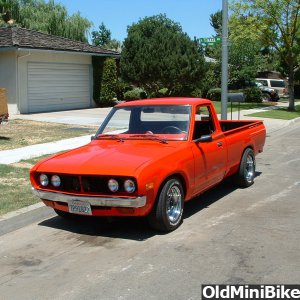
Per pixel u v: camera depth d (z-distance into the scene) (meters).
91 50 26.45
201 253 5.23
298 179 9.27
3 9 34.62
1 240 5.95
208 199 7.71
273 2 26.98
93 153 6.25
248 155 8.51
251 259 5.01
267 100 37.69
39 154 11.23
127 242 5.70
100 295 4.27
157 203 5.76
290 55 28.05
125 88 32.41
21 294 4.36
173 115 6.89
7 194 7.52
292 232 5.90
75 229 6.30
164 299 4.12
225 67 13.99
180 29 29.28
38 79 23.19
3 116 13.11
